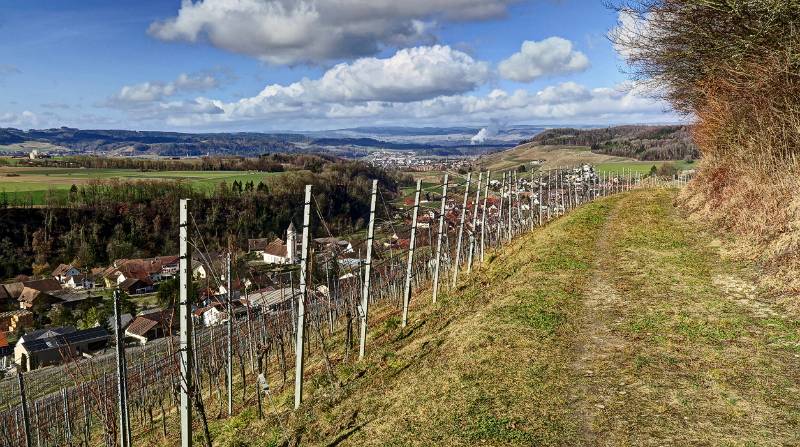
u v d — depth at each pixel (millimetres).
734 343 9656
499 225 29891
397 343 14250
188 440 7871
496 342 11031
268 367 20734
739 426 6844
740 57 17062
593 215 29031
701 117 26844
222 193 95875
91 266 91625
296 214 95625
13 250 91000
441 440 7621
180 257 7594
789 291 11711
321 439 9297
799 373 8172
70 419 27266
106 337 56438
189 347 7754
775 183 17250
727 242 17766
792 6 13938
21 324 69125
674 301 12570
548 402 8203
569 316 12352
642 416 7398
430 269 27656
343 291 25875
